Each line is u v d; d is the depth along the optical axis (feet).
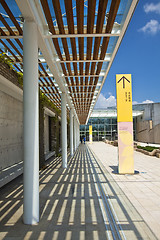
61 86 27.12
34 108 11.91
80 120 93.61
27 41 11.89
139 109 126.82
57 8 11.52
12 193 17.29
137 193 16.67
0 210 13.38
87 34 14.28
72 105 48.03
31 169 11.61
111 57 18.33
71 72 22.58
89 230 10.36
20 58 19.39
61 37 14.69
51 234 10.01
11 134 26.63
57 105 46.83
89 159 40.55
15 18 12.89
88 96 35.68
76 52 17.70
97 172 26.11
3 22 12.80
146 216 12.05
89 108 52.95
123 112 24.85
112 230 10.32
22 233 10.16
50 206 13.91
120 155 24.82
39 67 21.90
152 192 16.92
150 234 9.89
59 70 23.04
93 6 11.51
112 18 12.45
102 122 137.39
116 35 14.51
